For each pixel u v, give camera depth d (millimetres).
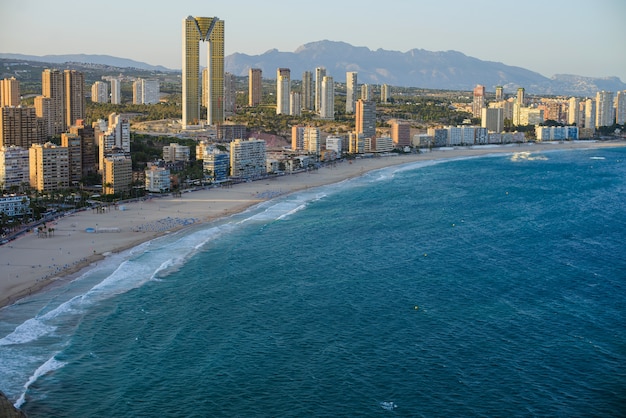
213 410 125625
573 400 128375
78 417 122875
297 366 142250
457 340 154625
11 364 141875
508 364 142500
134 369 140875
